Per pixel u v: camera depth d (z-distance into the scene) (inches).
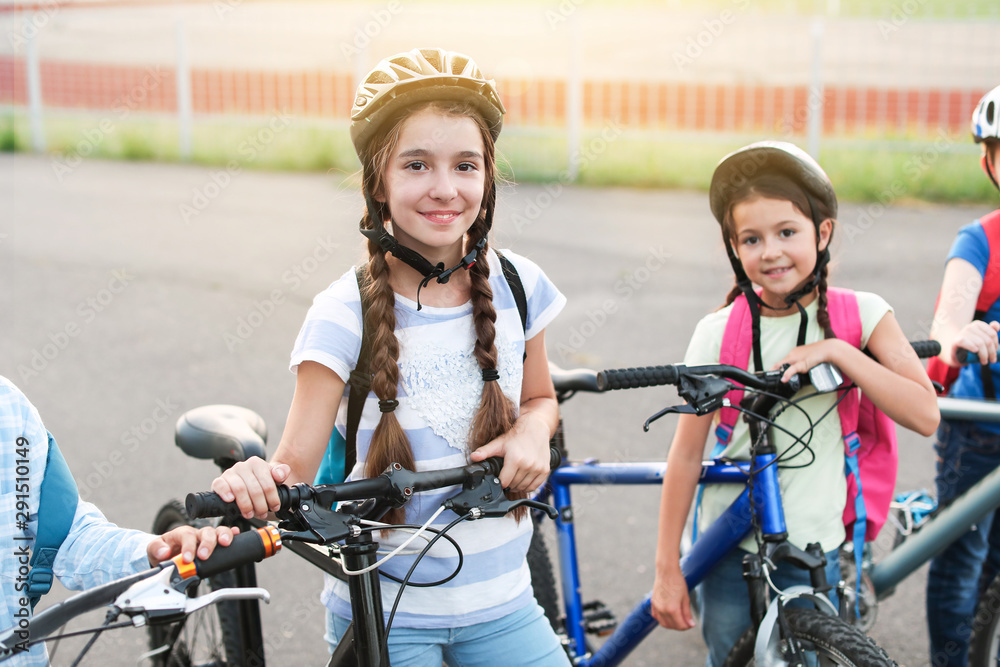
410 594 76.2
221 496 61.1
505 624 78.2
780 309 92.4
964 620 110.0
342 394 74.8
